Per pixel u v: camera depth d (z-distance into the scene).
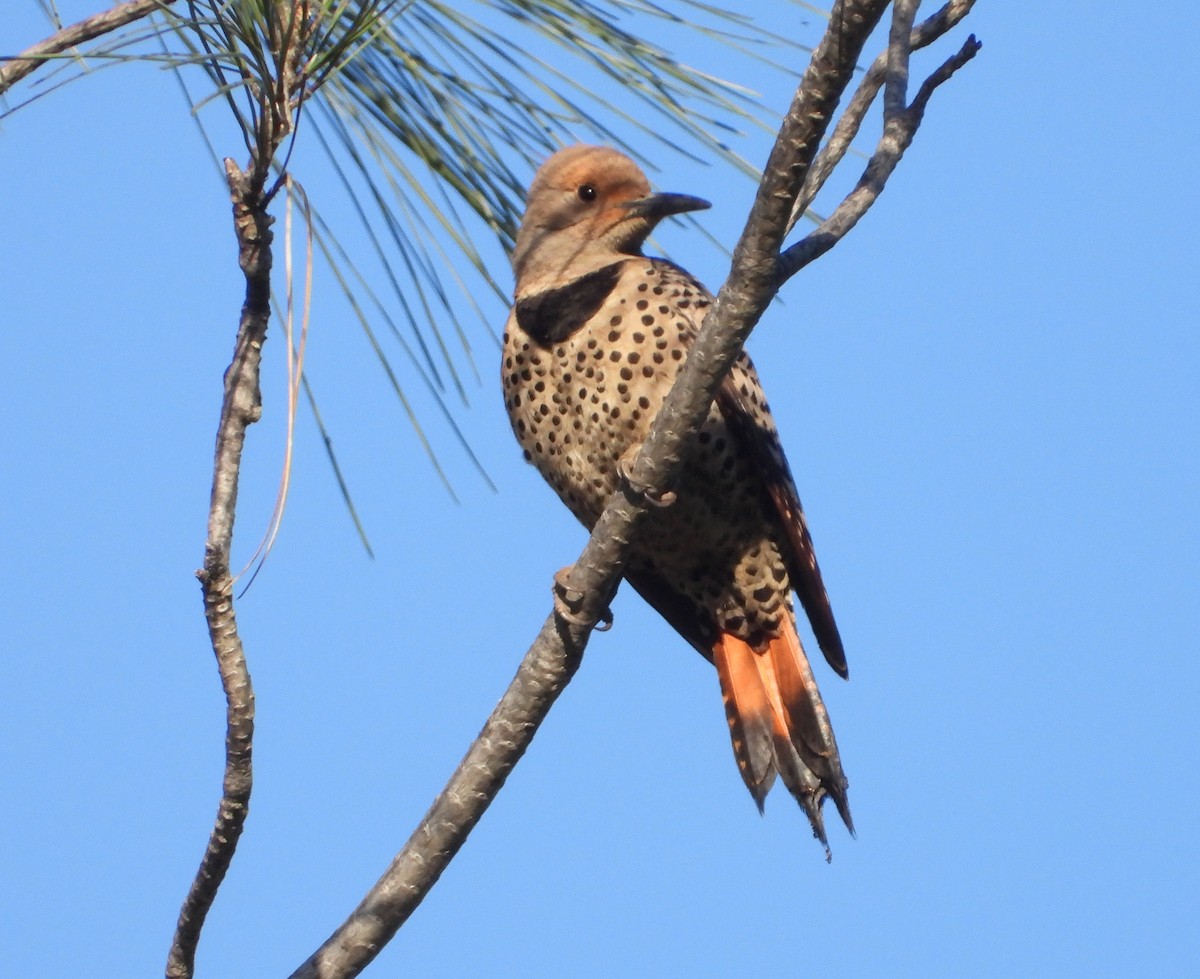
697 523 9.91
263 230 6.51
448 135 8.12
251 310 6.63
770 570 10.08
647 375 9.66
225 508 6.45
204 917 6.79
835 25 5.67
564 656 7.27
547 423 10.08
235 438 6.54
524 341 9.98
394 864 7.21
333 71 6.62
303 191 7.30
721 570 10.12
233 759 6.46
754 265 6.48
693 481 9.80
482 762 7.25
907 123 7.36
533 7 7.97
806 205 7.50
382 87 8.05
